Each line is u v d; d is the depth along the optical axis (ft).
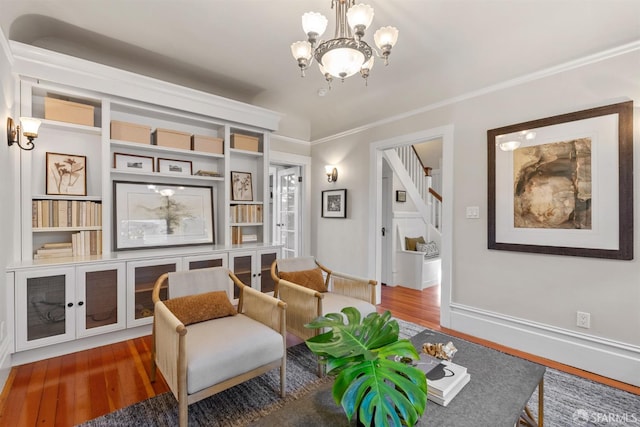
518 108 8.58
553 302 8.00
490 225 9.14
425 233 18.29
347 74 5.43
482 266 9.39
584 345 7.43
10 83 7.25
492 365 4.99
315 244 15.98
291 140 15.35
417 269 15.38
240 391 6.41
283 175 17.66
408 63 9.40
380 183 13.02
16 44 7.22
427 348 5.14
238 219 12.27
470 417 3.74
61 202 8.46
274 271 8.79
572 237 7.61
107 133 8.97
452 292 10.12
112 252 9.50
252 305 7.14
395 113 11.89
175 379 5.03
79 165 9.02
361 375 3.57
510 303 8.80
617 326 7.00
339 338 4.14
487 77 9.06
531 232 8.32
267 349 5.90
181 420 4.85
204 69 10.02
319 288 8.96
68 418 5.48
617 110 6.91
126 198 9.91
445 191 10.29
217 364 5.21
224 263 10.60
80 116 8.67
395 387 3.66
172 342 5.18
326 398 4.18
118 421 5.43
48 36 8.10
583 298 7.50
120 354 7.91
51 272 7.41
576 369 7.45
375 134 12.91
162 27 7.79
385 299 13.56
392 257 16.12
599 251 7.18
